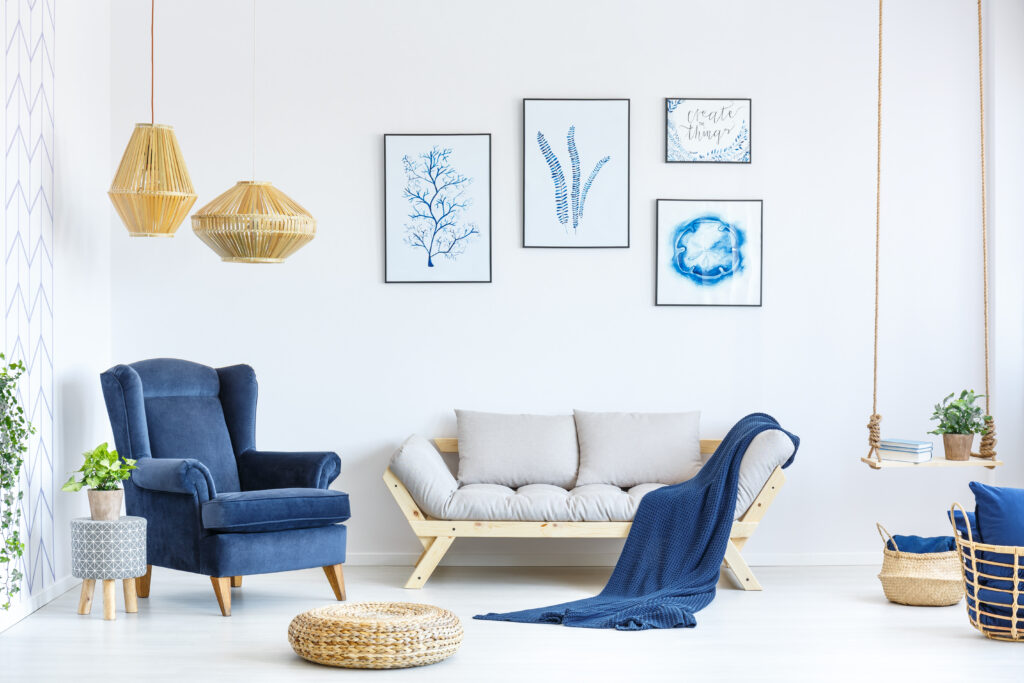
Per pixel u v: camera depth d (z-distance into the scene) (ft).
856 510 18.29
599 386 18.30
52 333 15.38
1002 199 18.16
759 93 18.31
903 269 18.38
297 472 15.83
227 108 18.15
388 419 18.25
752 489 15.84
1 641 12.85
